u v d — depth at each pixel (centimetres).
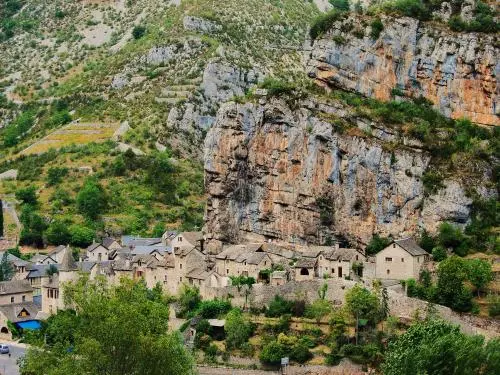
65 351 17250
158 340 16812
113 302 17200
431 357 16838
